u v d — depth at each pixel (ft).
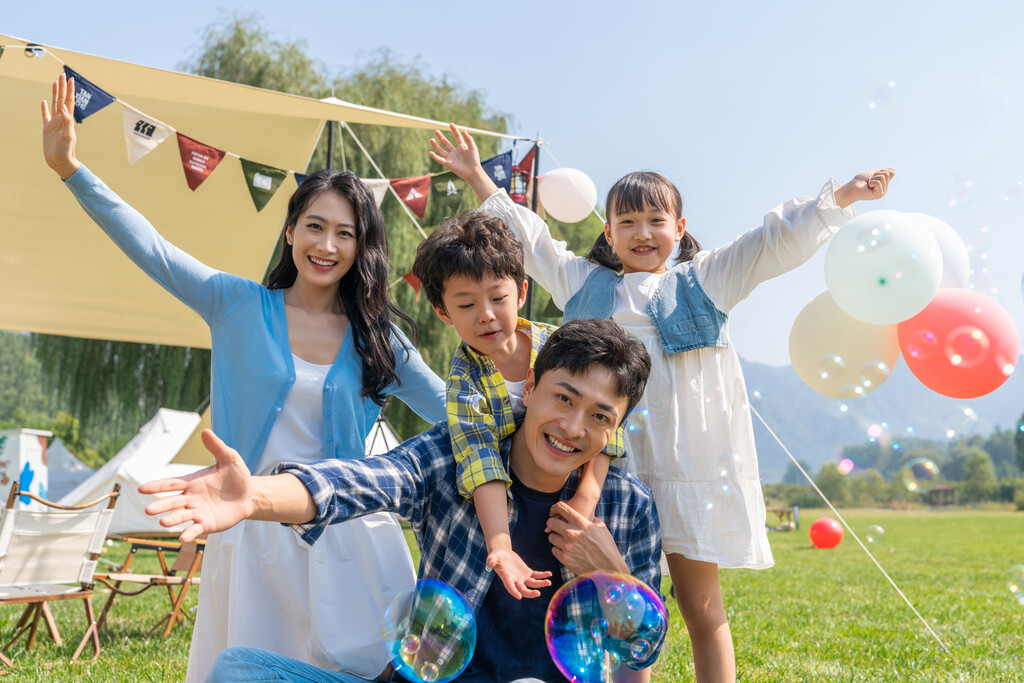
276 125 19.56
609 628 5.27
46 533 13.23
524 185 16.74
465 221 6.48
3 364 123.65
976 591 23.94
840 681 11.68
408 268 35.86
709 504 7.59
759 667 12.74
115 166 19.15
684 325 7.80
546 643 5.78
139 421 43.45
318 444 7.16
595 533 5.54
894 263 8.21
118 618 17.44
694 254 8.61
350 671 6.38
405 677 5.48
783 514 62.64
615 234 8.32
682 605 7.93
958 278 9.32
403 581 6.79
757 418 12.32
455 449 5.87
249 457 6.99
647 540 6.09
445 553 5.82
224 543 6.68
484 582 5.75
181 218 20.74
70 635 15.34
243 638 6.45
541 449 5.50
